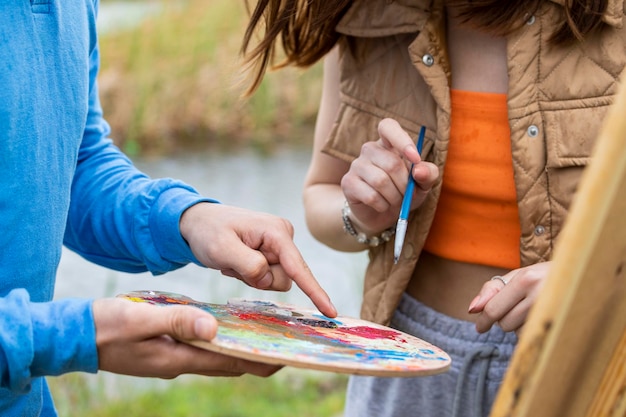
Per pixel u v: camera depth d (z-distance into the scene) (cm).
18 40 109
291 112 831
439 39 149
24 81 110
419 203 149
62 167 119
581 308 75
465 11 142
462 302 158
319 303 130
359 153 162
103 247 145
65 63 118
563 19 139
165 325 98
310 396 343
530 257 146
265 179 643
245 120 791
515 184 145
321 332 118
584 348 78
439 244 157
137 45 834
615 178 70
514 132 144
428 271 162
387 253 161
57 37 117
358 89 162
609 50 139
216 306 127
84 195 145
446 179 154
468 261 154
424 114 155
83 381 329
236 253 129
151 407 323
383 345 115
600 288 75
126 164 150
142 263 146
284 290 136
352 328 125
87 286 439
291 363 96
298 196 600
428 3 150
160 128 759
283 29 165
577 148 141
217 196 592
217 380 352
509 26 141
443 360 110
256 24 164
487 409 155
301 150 741
